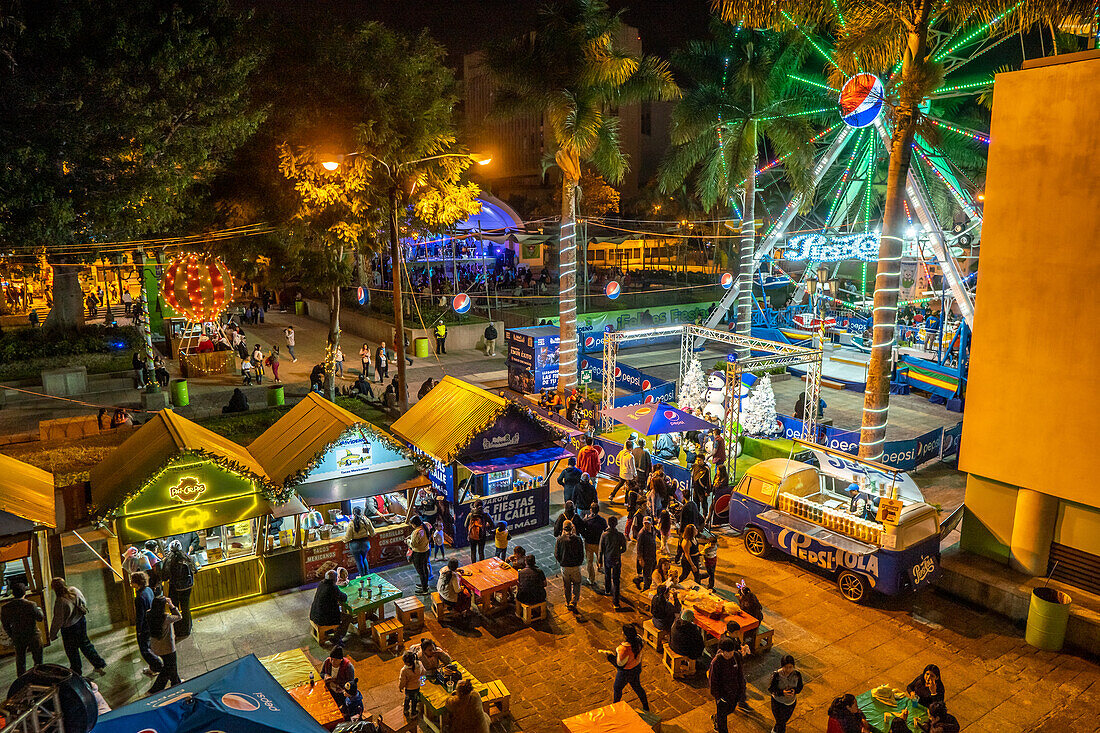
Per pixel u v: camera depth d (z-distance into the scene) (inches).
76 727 202.1
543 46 936.3
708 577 547.5
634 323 1637.6
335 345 1071.6
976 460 542.6
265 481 511.5
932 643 474.3
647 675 434.3
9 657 450.0
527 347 1110.4
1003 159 507.5
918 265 1409.9
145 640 415.5
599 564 530.3
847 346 1441.9
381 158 908.6
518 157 3371.1
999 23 737.0
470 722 335.3
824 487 617.6
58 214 738.8
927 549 512.4
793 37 1078.4
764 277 1731.1
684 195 2292.1
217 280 837.2
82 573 556.7
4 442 794.8
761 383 855.7
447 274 1972.2
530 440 633.0
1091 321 470.6
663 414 703.7
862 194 1696.6
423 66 970.1
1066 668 447.5
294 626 484.7
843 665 447.2
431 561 580.1
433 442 621.3
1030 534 516.4
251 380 1139.9
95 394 1004.6
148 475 469.7
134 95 765.9
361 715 363.3
